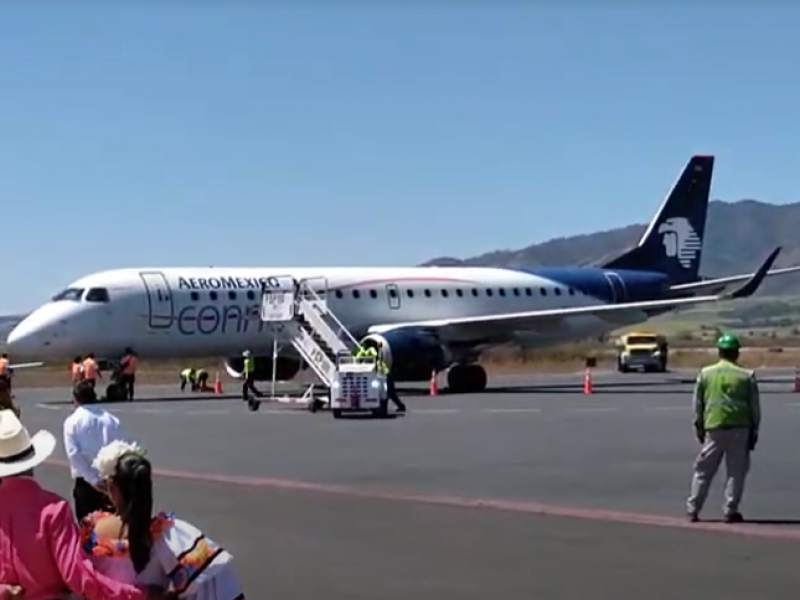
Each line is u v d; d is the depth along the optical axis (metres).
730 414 15.33
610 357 97.31
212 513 16.39
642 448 25.34
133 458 6.37
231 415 36.25
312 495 18.27
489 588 11.46
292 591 11.41
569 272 52.75
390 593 11.27
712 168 56.09
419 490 18.89
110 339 43.22
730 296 49.31
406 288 49.22
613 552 13.35
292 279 46.53
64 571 6.17
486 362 88.81
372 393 34.69
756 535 14.52
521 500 17.69
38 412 37.00
